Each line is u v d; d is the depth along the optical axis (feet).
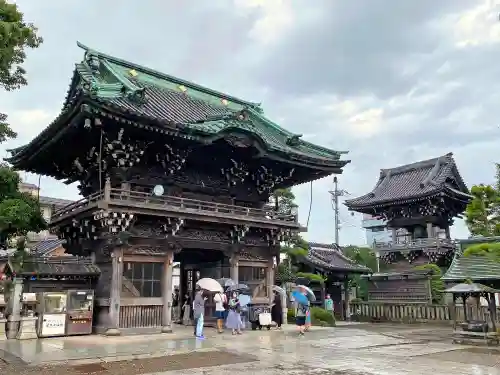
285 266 108.06
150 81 86.48
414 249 133.08
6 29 60.90
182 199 67.72
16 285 58.85
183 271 87.66
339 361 44.16
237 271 76.38
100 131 61.26
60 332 59.67
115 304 61.52
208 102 92.63
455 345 59.93
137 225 65.82
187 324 80.18
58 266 64.18
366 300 127.34
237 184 81.76
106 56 80.69
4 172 71.10
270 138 87.10
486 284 69.56
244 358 45.27
